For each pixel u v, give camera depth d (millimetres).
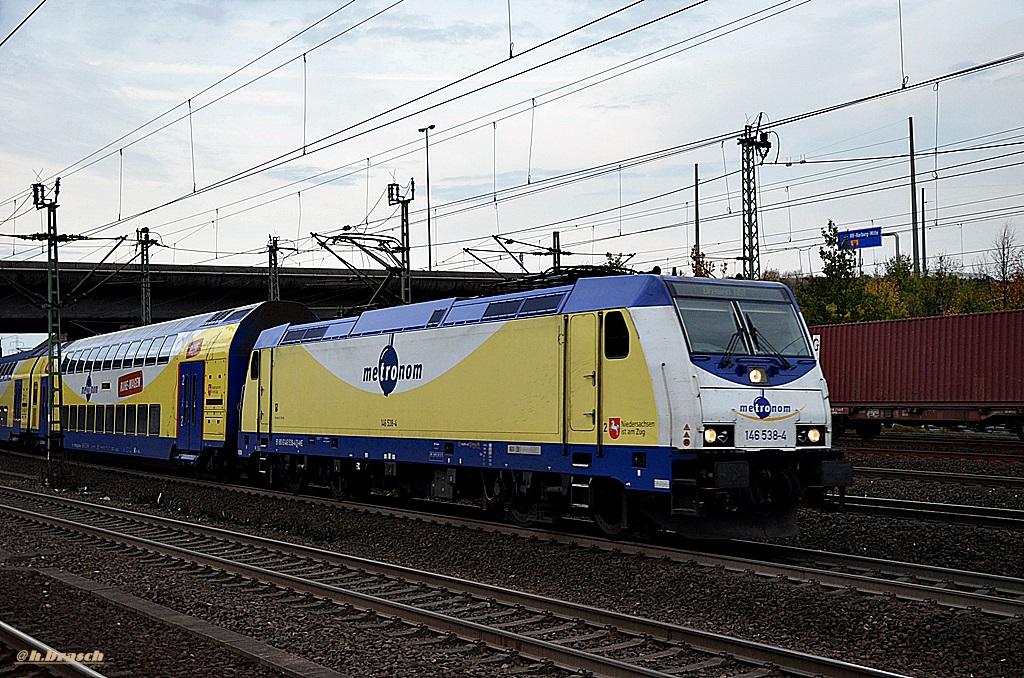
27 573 13398
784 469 14305
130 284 53562
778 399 14258
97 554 15383
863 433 36438
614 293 14773
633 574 12766
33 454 41531
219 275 55156
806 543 15531
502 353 16641
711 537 14109
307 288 58125
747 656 8930
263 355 23984
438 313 18531
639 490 14320
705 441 13508
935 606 10367
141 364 30516
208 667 8750
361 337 20531
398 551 15859
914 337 33844
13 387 43438
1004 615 10039
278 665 8594
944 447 31906
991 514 17406
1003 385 31312
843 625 10016
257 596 12172
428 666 8930
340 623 10664
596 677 8516
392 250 36938
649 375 13930
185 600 11742
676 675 8602
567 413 15250
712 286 14734
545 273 16938
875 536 15391
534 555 14398
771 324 14820
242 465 25781
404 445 18938
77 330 62188
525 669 8820
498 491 17188
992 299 57469
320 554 14641
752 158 33219
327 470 22141
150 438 29578
